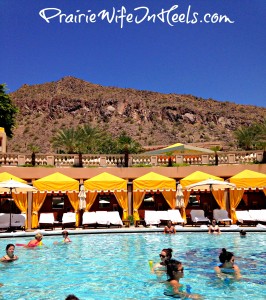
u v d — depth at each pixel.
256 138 36.72
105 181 20.75
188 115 160.12
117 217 19.77
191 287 7.59
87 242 14.64
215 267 9.09
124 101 167.75
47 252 12.28
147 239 15.42
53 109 167.38
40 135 148.25
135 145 58.28
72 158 24.50
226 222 20.47
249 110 176.38
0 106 39.41
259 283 7.86
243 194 23.38
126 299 6.83
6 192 20.11
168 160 24.86
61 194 23.64
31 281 8.27
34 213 20.25
